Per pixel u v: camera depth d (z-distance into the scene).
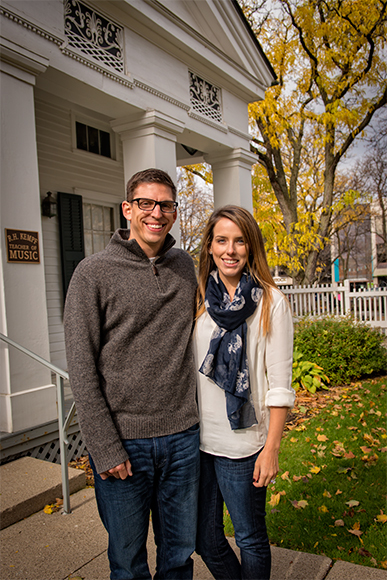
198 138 6.50
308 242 12.22
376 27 10.62
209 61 6.19
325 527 2.69
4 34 3.47
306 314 8.25
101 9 4.59
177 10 5.54
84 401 1.41
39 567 2.24
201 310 1.71
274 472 1.58
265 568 1.63
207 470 1.73
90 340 1.46
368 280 34.94
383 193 19.98
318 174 15.40
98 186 7.41
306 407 5.34
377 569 2.16
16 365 3.49
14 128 3.57
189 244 22.03
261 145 12.91
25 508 2.75
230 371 1.59
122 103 4.94
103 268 1.51
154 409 1.54
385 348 6.94
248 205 7.55
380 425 4.45
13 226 3.53
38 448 3.61
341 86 11.70
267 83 7.64
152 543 2.49
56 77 4.22
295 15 11.30
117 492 1.51
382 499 2.97
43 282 3.75
